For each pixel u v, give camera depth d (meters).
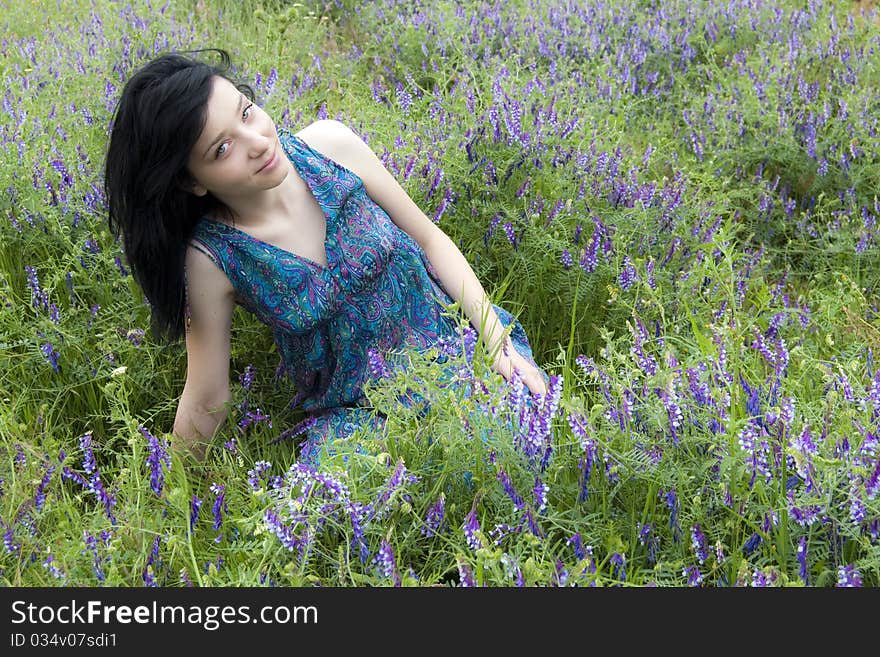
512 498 2.21
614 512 2.39
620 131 4.38
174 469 2.49
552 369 3.36
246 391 3.03
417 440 2.43
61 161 3.65
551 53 5.50
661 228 3.63
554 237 3.44
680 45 5.63
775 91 4.79
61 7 6.29
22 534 2.36
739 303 3.29
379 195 2.90
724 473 2.21
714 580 2.25
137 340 3.14
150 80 2.35
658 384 2.29
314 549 2.26
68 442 3.03
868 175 4.29
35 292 3.23
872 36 5.25
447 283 2.99
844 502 2.03
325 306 2.69
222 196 2.52
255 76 4.37
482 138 3.74
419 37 5.75
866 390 2.44
